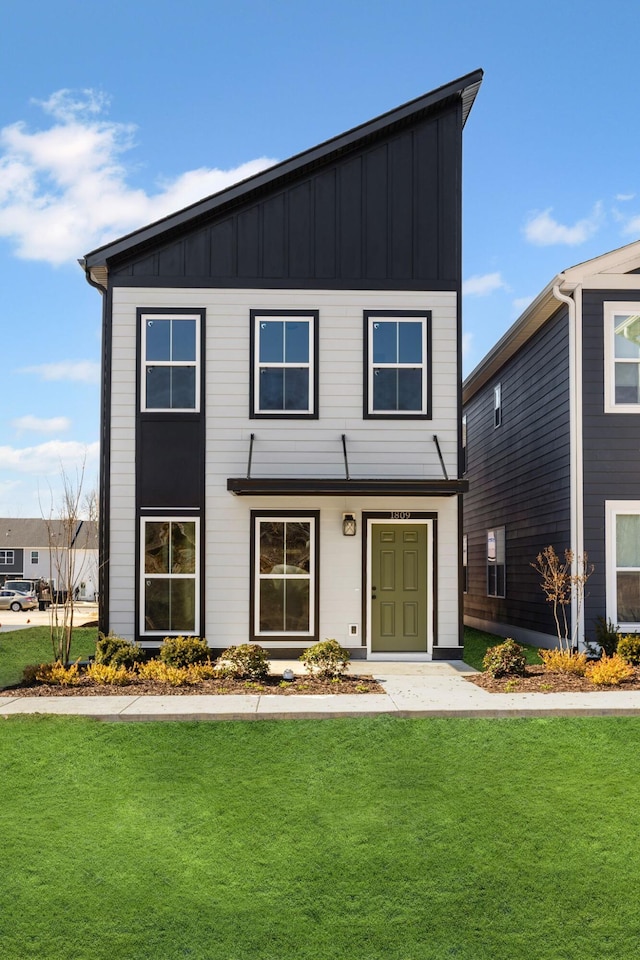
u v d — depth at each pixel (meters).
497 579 19.52
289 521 13.43
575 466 13.59
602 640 12.75
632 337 13.72
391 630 13.38
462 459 13.45
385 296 13.58
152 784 7.13
